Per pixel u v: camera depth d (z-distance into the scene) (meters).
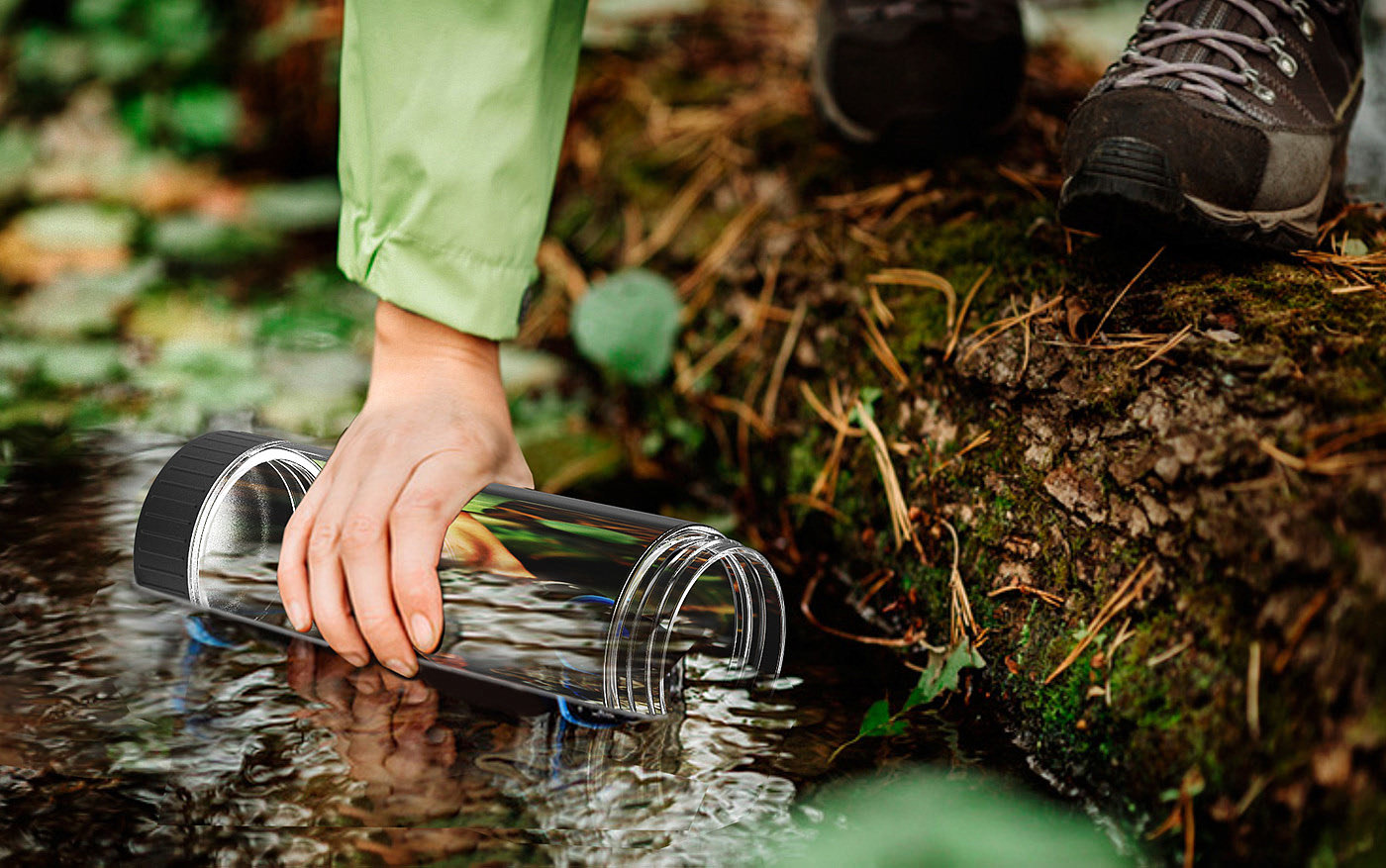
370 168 1.27
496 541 1.22
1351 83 1.33
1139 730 1.08
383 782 1.10
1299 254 1.31
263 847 1.00
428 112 1.24
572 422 2.16
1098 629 1.18
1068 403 1.29
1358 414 0.98
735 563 1.32
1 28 3.32
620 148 2.40
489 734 1.18
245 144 3.29
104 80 3.30
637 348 1.94
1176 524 1.12
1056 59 2.47
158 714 1.19
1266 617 0.99
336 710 1.21
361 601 1.16
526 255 1.34
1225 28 1.26
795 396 1.79
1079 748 1.15
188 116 3.23
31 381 2.10
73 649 1.30
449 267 1.29
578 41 1.35
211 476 1.38
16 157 3.19
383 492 1.21
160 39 3.29
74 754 1.12
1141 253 1.35
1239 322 1.18
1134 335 1.27
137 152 3.27
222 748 1.14
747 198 2.07
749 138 2.14
